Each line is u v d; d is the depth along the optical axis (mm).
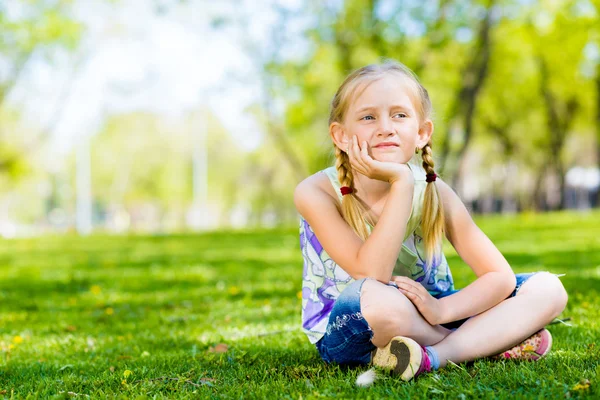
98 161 52188
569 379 2277
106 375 2822
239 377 2676
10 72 25719
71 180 54281
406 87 2705
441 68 22281
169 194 54031
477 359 2592
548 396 2088
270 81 24562
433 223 2752
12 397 2451
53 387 2646
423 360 2398
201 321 4750
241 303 5531
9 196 56406
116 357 3467
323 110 23703
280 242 14242
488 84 26234
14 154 29266
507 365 2549
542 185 41312
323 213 2729
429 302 2537
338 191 2822
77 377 2869
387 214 2529
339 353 2682
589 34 23266
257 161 51906
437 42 21188
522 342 2658
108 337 4250
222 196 56625
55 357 3604
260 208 61781
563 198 31375
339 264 2697
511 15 22031
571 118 30375
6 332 4598
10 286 7590
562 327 3598
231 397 2312
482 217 21500
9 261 11547
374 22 21906
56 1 25094
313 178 2867
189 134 52531
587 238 11719
